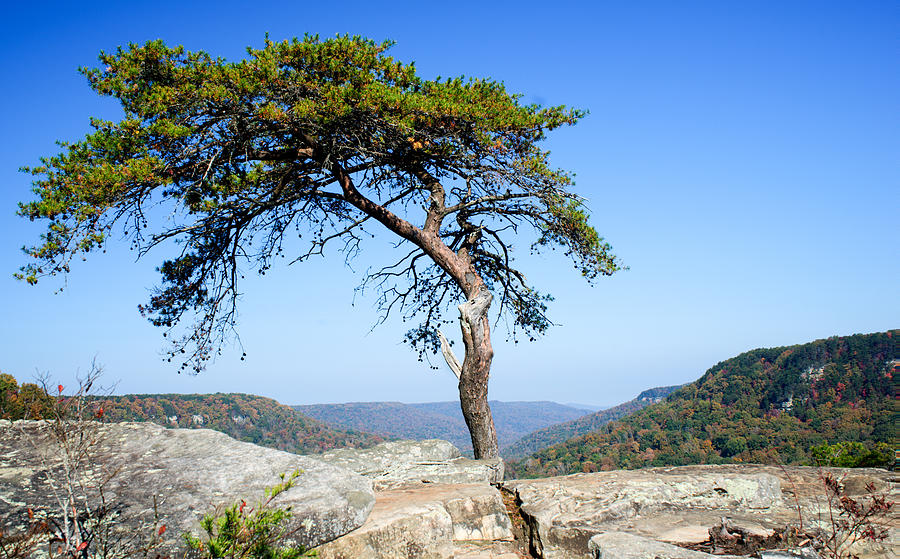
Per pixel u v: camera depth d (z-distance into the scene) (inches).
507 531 236.7
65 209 275.9
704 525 223.9
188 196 323.9
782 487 284.8
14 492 162.2
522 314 468.4
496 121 343.6
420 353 485.7
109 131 310.2
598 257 389.4
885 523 211.3
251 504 177.3
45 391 146.0
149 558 147.9
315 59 331.3
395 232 381.1
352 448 334.0
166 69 323.9
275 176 384.5
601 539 187.9
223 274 391.5
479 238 422.9
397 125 325.4
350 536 186.9
